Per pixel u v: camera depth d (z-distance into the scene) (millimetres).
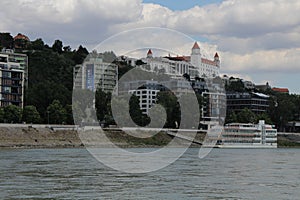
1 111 199000
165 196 62000
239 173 91688
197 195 63312
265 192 67125
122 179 77500
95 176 80688
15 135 186000
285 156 156625
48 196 60500
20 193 62344
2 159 114688
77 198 59438
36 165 98688
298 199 61812
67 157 123812
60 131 195625
